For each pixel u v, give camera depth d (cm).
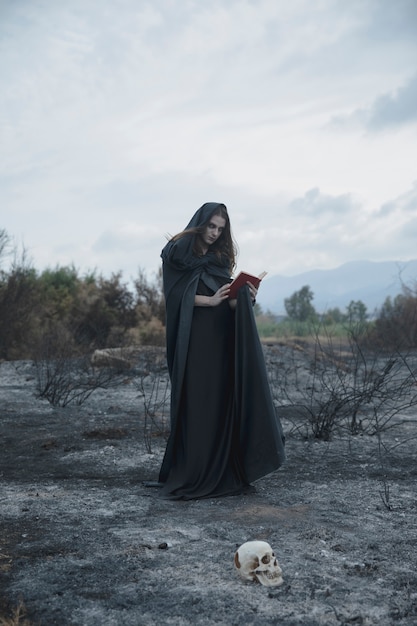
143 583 322
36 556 361
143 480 538
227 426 497
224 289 488
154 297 1775
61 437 710
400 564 345
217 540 383
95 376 1143
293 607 295
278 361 1299
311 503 461
